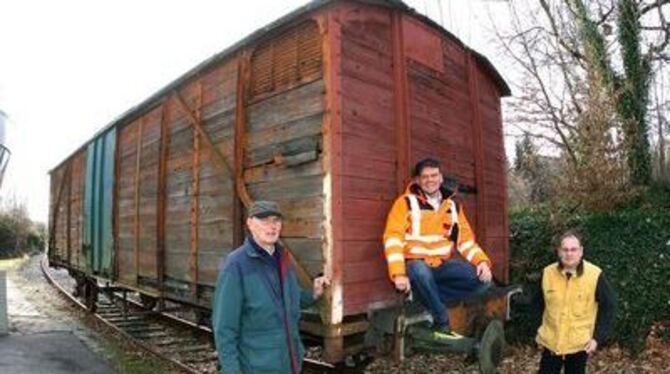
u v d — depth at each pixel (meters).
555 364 5.02
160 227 8.46
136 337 10.03
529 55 11.50
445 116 6.65
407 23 6.12
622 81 10.60
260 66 6.20
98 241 11.83
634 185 9.77
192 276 7.40
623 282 8.20
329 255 5.00
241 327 3.63
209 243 7.02
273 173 5.81
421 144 6.16
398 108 5.85
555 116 10.84
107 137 11.52
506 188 8.08
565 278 4.86
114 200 10.83
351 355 5.18
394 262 4.83
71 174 15.65
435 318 4.90
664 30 10.91
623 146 9.58
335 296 4.95
